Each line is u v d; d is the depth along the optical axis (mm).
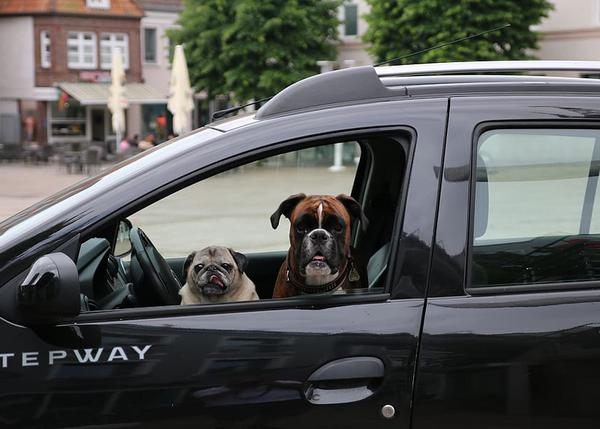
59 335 2746
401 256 2883
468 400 2785
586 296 2916
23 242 2871
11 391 2691
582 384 2822
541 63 3691
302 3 41688
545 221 3027
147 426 2727
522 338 2822
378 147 3758
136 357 2748
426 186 2932
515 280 2957
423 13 34750
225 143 2969
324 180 24828
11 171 38500
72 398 2709
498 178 3006
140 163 3121
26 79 58312
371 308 2844
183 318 2816
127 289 3596
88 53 59094
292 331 2805
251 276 4543
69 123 59938
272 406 2762
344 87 3094
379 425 2773
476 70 3557
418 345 2797
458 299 2861
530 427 2807
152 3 62219
